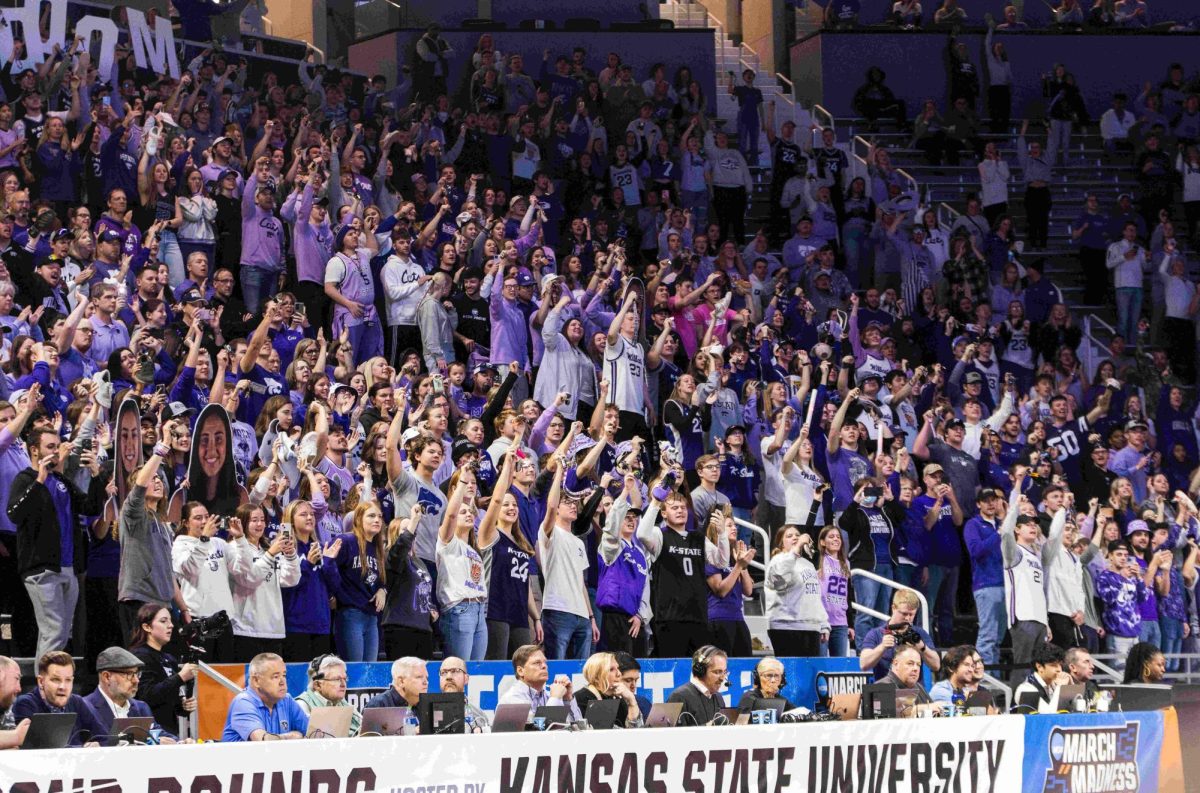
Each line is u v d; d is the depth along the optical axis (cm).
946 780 1153
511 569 1492
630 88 2988
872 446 2181
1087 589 1950
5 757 812
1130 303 2914
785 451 2019
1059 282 3064
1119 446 2395
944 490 1942
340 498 1526
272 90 2605
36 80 2244
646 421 2103
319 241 2119
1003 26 3478
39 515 1312
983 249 2912
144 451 1465
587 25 3241
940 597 1981
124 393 1518
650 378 2150
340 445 1585
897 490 1978
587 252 2466
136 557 1294
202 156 2306
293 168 2227
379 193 2423
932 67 3456
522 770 972
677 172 2811
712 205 2823
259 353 1756
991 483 2169
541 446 1808
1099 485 2272
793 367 2319
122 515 1298
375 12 3359
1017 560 1822
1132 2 3578
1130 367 2753
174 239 2059
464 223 2248
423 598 1426
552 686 1278
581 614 1523
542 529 1529
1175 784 1293
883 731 1125
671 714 1164
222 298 1936
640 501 1642
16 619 1394
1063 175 3244
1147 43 3519
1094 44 3491
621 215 2645
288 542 1356
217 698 1247
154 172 2086
